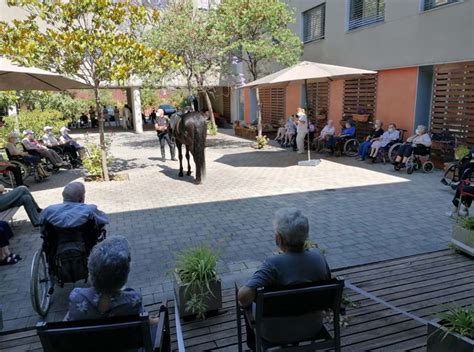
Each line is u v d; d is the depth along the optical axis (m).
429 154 9.61
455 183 7.31
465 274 4.02
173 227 5.90
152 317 2.88
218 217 6.34
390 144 10.57
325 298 2.18
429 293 3.63
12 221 6.43
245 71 19.44
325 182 8.71
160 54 8.63
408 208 6.55
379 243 5.00
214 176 9.71
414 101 10.66
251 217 6.30
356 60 12.71
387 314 3.29
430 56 9.91
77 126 26.70
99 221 3.66
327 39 14.05
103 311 2.07
